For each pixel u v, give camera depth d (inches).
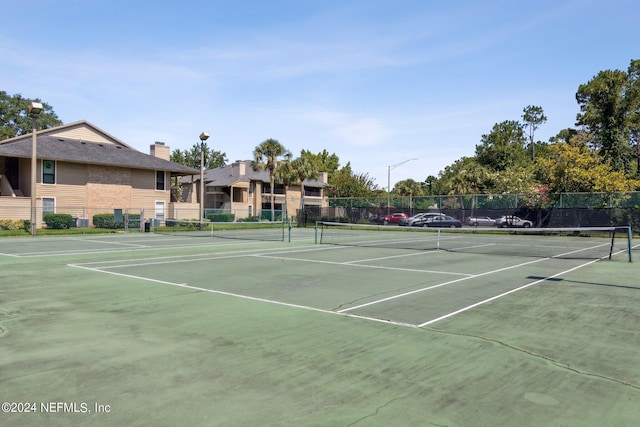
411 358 205.6
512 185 1886.1
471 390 169.5
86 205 1504.7
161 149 1887.3
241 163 2242.9
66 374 181.2
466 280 442.6
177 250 756.6
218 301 332.5
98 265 545.0
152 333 243.4
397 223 1669.5
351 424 141.1
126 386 169.5
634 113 2101.4
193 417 144.5
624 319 284.0
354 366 194.2
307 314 292.8
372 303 330.0
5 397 158.7
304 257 654.5
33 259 608.1
